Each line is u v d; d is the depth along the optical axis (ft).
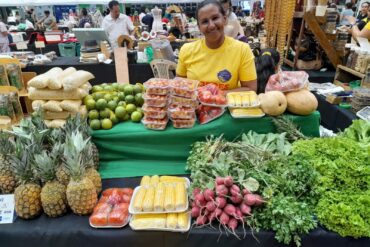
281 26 11.44
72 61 13.85
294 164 4.16
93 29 14.12
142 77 13.88
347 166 4.04
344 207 3.57
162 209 3.86
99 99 5.39
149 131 5.20
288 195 3.84
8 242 3.89
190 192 4.14
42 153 4.11
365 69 9.52
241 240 3.66
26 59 13.39
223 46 5.80
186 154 5.39
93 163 4.69
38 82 5.03
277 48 12.01
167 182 4.54
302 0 12.23
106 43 14.24
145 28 22.31
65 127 4.75
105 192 4.46
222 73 5.88
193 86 5.11
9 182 4.23
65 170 4.09
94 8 29.96
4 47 17.26
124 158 5.53
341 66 10.79
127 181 4.96
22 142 4.31
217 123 5.16
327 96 9.22
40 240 3.84
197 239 3.72
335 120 8.69
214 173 4.10
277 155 4.44
